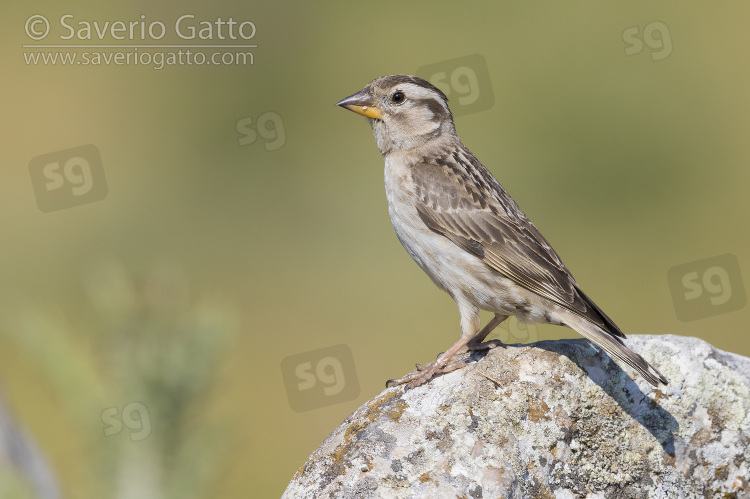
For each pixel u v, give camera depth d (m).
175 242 15.55
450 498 5.02
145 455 4.46
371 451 5.21
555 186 16.88
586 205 16.77
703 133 17.56
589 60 19.05
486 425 5.41
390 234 16.03
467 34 19.58
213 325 4.60
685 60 18.72
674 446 5.70
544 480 5.44
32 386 9.02
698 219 16.09
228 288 14.71
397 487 5.06
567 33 19.47
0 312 6.37
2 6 18.20
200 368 4.54
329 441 5.38
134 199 16.39
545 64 18.88
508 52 19.06
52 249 15.14
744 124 17.75
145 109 17.92
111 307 4.48
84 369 4.39
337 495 5.02
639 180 17.11
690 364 5.91
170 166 17.08
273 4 19.44
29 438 4.79
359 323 14.11
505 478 5.16
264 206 16.53
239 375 12.53
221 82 18.62
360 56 19.12
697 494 5.70
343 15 19.94
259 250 15.47
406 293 14.81
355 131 18.34
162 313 4.54
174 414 4.52
